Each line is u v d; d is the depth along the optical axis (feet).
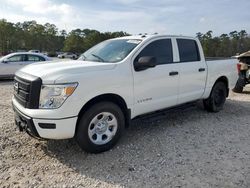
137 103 15.96
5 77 46.24
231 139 16.79
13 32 328.08
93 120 13.96
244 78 32.71
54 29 387.96
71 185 11.49
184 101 19.29
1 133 16.97
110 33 301.84
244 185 11.51
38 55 49.62
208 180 11.89
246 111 23.72
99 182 11.74
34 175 12.26
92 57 17.33
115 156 14.19
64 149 14.92
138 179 11.97
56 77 12.92
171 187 11.34
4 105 25.14
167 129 18.40
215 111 22.71
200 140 16.52
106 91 14.24
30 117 12.98
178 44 18.80
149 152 14.70
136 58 15.92
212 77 21.53
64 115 12.88
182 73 18.53
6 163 13.28
